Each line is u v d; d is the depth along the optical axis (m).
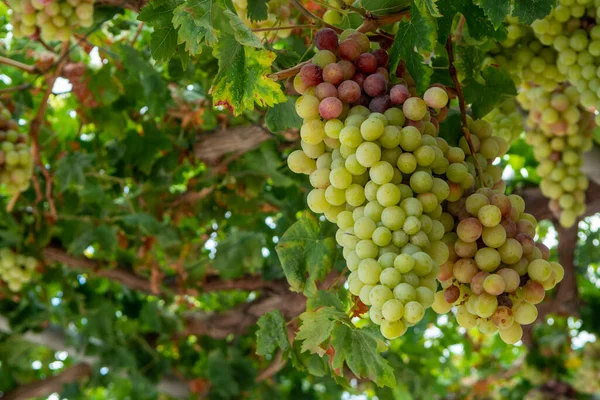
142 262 2.62
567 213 1.74
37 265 2.51
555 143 1.71
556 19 1.49
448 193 1.23
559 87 1.63
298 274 1.36
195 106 2.25
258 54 1.25
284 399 3.31
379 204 1.22
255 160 2.33
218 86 1.26
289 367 3.17
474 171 1.29
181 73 1.90
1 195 2.36
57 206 2.40
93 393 3.44
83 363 3.11
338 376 1.33
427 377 3.17
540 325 3.42
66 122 2.69
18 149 1.68
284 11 1.52
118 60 2.07
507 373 3.73
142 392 3.12
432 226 1.21
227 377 3.03
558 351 3.32
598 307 3.01
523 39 1.54
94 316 2.85
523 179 2.75
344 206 1.27
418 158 1.23
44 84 2.16
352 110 1.26
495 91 1.43
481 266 1.21
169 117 2.38
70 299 2.72
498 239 1.21
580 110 1.67
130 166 2.37
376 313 1.18
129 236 2.49
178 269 2.62
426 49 1.28
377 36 1.35
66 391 3.08
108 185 2.45
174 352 3.34
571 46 1.50
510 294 1.21
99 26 1.74
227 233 2.79
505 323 1.20
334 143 1.26
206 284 2.66
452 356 4.20
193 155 2.36
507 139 1.64
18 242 2.34
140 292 2.89
